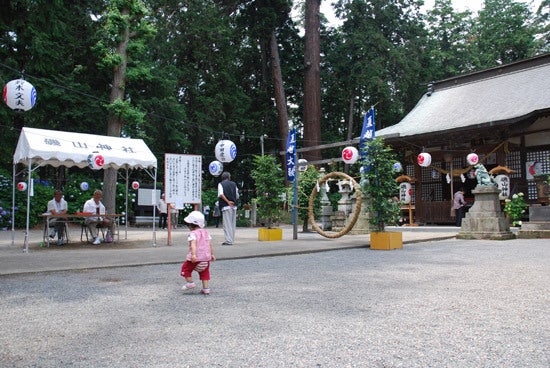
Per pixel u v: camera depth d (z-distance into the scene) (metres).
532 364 2.83
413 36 38.03
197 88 32.75
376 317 4.04
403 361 2.91
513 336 3.42
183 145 29.00
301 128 43.56
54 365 2.92
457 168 21.84
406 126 23.91
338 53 37.81
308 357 3.01
